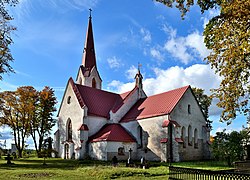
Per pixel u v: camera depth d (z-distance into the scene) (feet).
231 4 46.98
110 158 132.16
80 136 144.05
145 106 153.99
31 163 121.39
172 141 127.34
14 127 176.96
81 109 150.10
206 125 150.82
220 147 112.47
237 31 47.42
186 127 138.21
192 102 145.59
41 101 184.75
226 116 52.85
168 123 127.85
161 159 127.34
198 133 145.38
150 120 138.41
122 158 136.56
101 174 72.43
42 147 184.34
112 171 74.49
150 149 135.33
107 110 162.81
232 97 51.37
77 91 159.02
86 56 187.32
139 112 151.53
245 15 45.39
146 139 138.72
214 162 121.60
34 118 183.32
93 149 140.67
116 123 156.15
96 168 84.07
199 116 148.46
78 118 151.84
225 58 49.01
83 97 158.92
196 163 115.24
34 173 77.97
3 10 49.93
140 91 174.09
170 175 60.34
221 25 50.70
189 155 136.67
